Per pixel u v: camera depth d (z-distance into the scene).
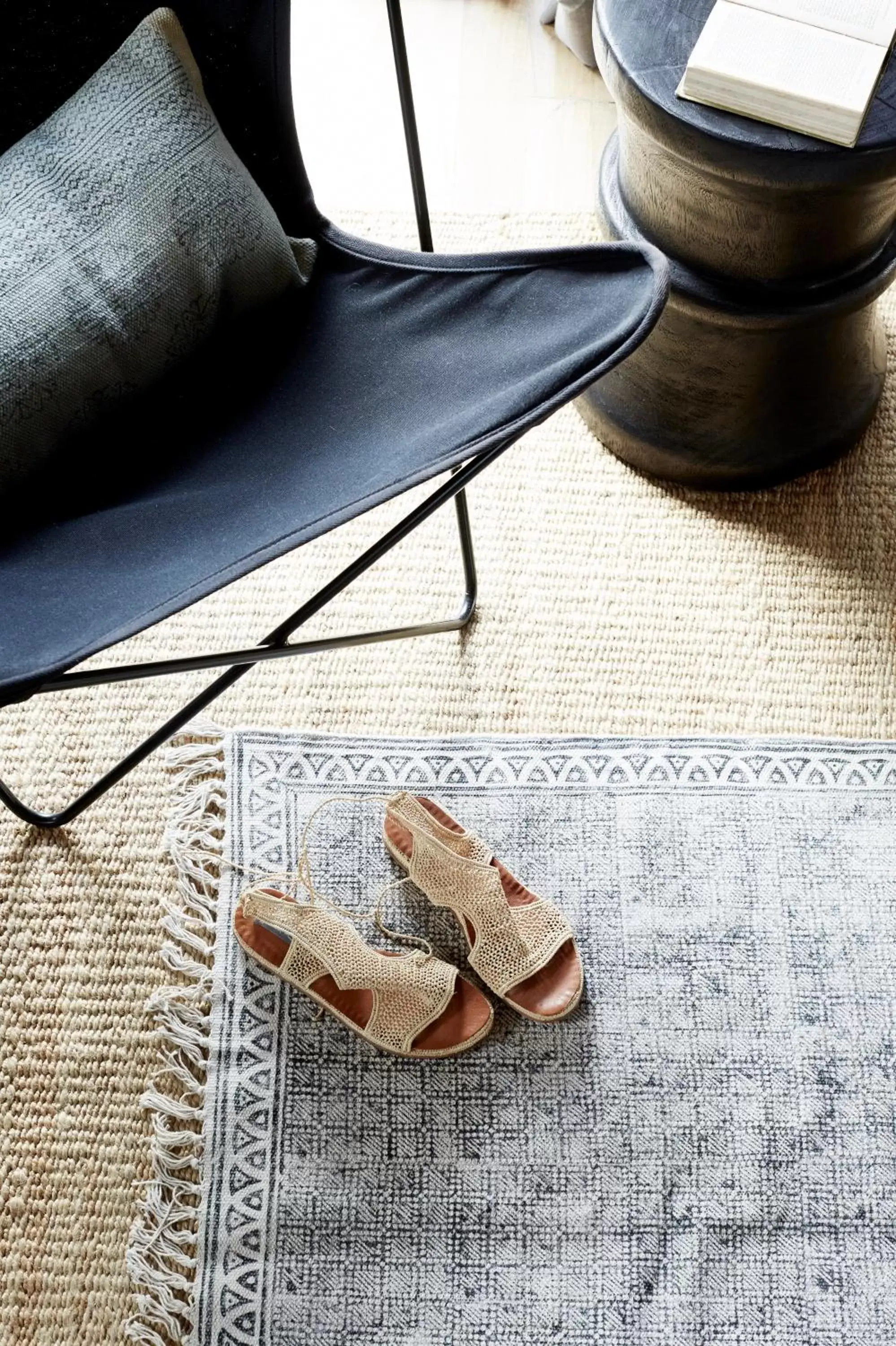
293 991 1.34
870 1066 1.31
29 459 1.02
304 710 1.47
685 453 1.54
